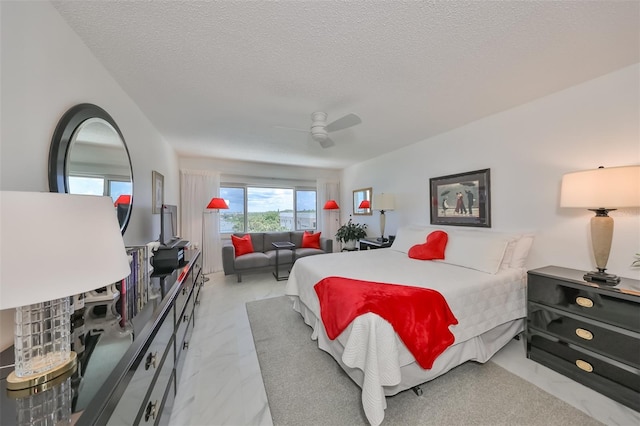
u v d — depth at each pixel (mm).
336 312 1648
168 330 1351
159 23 1285
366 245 4270
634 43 1487
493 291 1915
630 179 1562
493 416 1373
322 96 2152
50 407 633
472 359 1777
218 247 4836
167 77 1816
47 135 1110
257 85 1953
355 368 1530
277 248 4234
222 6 1183
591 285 1632
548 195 2225
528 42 1471
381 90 2061
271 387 1632
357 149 4094
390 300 1519
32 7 1031
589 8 1209
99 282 701
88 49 1466
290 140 3506
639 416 1370
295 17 1258
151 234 2643
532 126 2316
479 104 2373
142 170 2393
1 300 552
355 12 1227
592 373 1598
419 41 1454
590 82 1946
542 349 1862
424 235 3033
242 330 2439
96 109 1479
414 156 3730
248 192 5367
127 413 788
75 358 778
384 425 1312
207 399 1527
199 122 2738
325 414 1410
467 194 2916
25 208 595
